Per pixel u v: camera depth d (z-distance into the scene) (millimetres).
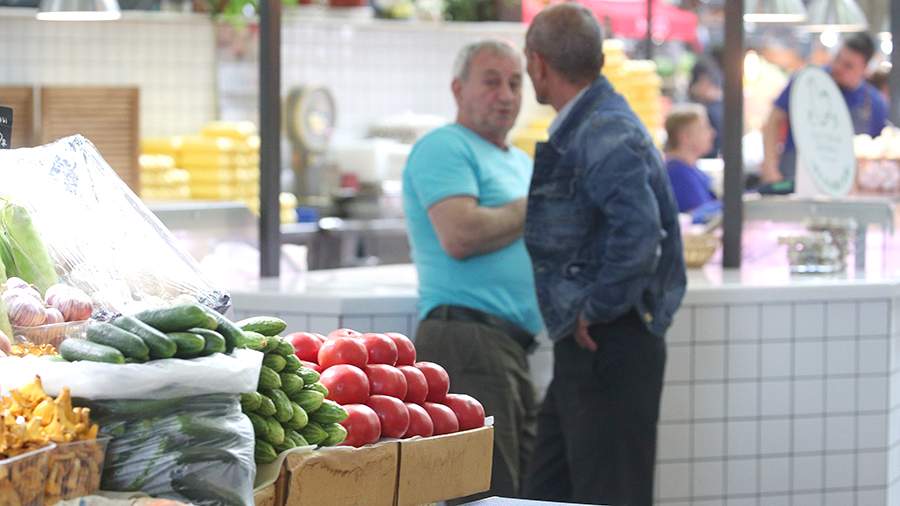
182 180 23344
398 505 8531
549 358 15648
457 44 29125
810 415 16375
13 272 9000
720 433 16047
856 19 24031
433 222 14086
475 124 14438
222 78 26188
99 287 8977
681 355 15859
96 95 23188
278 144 16688
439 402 9289
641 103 25344
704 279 16812
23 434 6379
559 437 14078
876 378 16609
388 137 27594
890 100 19109
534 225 13523
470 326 14023
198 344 7102
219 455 7012
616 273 13031
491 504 9000
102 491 6746
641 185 13016
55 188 9305
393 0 27141
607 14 27547
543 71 13625
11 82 24609
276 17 16438
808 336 16297
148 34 25547
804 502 16406
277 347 8062
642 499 13625
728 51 17719
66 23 24891
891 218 17797
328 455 8031
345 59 28297
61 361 7090
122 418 6898
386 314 15062
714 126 32062
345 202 26750
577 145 13273
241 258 16781
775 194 19047
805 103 18156
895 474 16984
